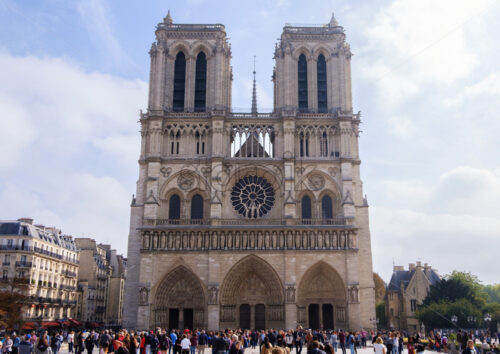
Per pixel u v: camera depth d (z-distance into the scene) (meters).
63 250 125.62
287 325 93.31
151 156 103.44
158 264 96.75
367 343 91.38
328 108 110.81
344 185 102.94
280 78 111.69
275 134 107.62
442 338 70.44
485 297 142.62
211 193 102.06
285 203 101.00
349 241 98.19
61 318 120.25
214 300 94.00
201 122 107.62
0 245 106.38
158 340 51.34
